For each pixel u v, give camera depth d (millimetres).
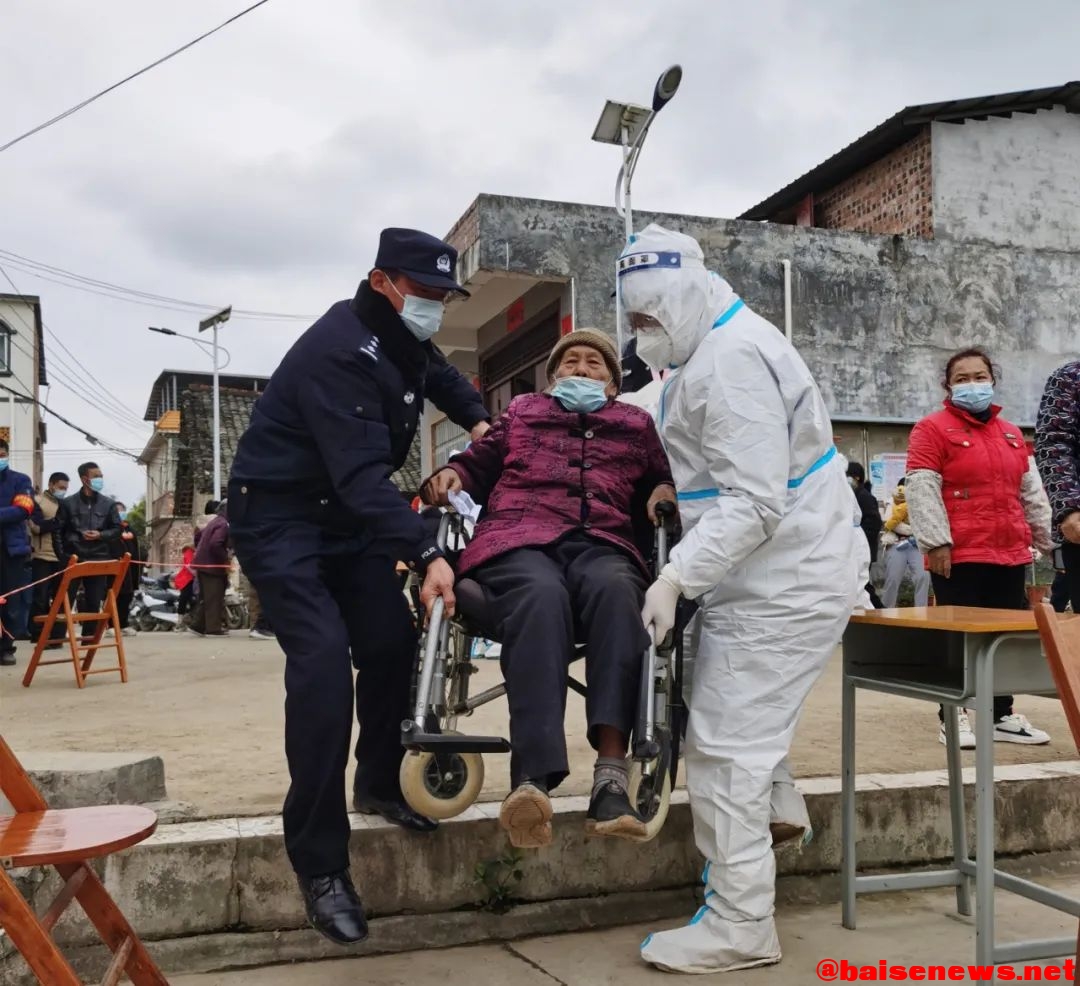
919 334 11719
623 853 3336
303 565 2818
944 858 3703
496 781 3824
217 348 20672
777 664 2775
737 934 2779
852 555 2893
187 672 7422
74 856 2002
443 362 3660
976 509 4598
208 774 3885
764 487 2652
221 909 2979
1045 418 4332
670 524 3008
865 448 11586
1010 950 2568
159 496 35344
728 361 2740
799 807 3090
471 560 2883
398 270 2836
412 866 3137
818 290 11375
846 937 3094
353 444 2750
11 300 26875
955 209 12398
